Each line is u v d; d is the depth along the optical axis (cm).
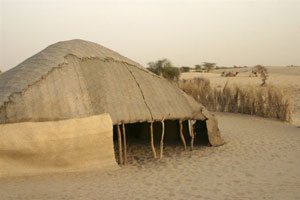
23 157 654
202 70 7538
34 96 730
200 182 624
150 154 929
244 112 1652
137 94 895
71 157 702
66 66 836
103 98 816
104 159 745
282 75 4566
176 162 813
